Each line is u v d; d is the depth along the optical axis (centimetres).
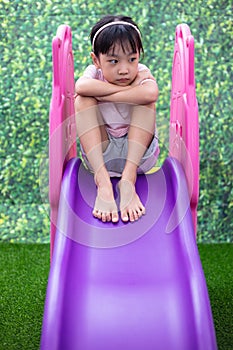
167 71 400
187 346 213
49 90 400
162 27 396
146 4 394
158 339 215
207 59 397
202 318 215
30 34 396
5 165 408
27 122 403
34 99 401
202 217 412
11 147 405
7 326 287
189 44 264
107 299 226
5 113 402
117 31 250
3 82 400
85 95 260
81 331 217
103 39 252
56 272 225
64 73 270
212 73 398
